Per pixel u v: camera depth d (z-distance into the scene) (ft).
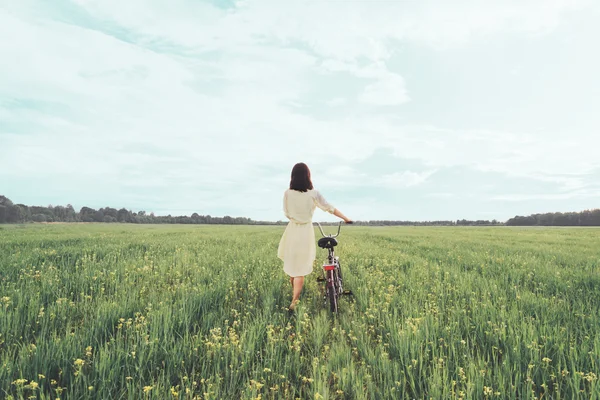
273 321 14.12
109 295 17.88
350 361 10.86
